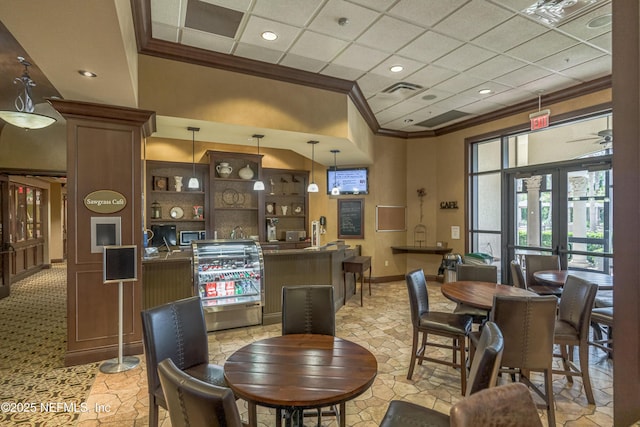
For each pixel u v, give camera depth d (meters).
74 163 3.32
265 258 4.58
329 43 3.70
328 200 7.40
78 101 3.26
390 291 6.42
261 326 4.47
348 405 2.61
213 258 4.27
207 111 3.92
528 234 5.81
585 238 5.07
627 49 1.34
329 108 4.68
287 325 2.57
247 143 5.16
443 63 4.20
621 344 1.36
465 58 4.07
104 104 3.34
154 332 2.11
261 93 4.22
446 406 2.60
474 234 6.68
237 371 1.84
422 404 2.63
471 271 3.90
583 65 4.27
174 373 1.30
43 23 2.06
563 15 3.19
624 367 1.35
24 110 3.33
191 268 4.13
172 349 2.19
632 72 1.33
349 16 3.20
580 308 2.73
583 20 3.28
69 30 2.14
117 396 2.75
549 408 2.32
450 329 2.84
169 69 3.77
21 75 3.87
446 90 5.08
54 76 2.82
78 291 3.34
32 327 4.48
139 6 2.88
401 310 5.17
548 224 5.53
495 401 1.19
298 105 4.46
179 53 3.75
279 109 4.33
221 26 3.36
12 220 7.33
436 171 7.27
